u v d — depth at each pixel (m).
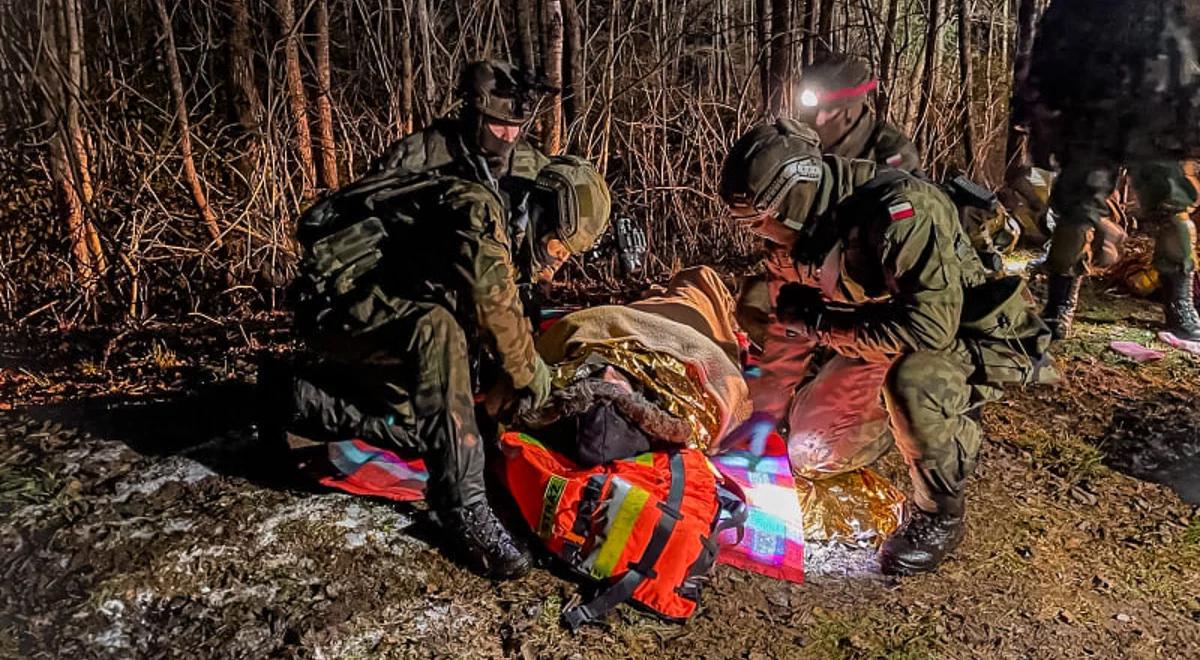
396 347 3.16
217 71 7.02
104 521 3.38
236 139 5.85
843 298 3.15
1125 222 5.81
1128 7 4.66
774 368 3.77
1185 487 4.09
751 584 3.29
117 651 2.92
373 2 6.96
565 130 6.11
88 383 4.78
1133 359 5.29
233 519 3.38
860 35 7.29
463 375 3.17
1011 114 5.33
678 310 4.12
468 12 6.19
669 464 3.29
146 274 5.62
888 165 3.73
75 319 5.51
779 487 3.51
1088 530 3.76
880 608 3.24
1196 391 4.94
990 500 3.88
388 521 3.41
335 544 3.28
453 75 5.91
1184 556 3.63
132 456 3.85
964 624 3.19
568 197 3.37
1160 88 4.72
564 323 3.86
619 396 3.39
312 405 3.40
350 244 3.23
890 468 4.01
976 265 3.23
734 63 7.25
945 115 7.34
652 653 2.98
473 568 3.21
